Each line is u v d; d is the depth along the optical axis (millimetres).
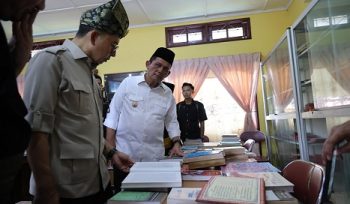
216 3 3947
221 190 768
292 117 2514
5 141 470
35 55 874
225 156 1596
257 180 864
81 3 3678
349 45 1546
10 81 482
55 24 4359
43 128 786
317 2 1708
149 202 772
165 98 1724
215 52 4340
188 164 1306
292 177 1069
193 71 4273
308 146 2178
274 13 4250
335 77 1690
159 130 1657
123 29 1019
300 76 2266
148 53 4520
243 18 4316
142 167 1100
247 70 4172
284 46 2713
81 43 982
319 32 1875
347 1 1558
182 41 4469
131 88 1661
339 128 637
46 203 779
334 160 653
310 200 887
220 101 4312
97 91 1067
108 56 1012
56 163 868
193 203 733
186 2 3855
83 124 921
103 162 1048
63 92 878
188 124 3619
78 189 907
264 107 4020
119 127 1646
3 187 495
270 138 3918
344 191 1474
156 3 3838
